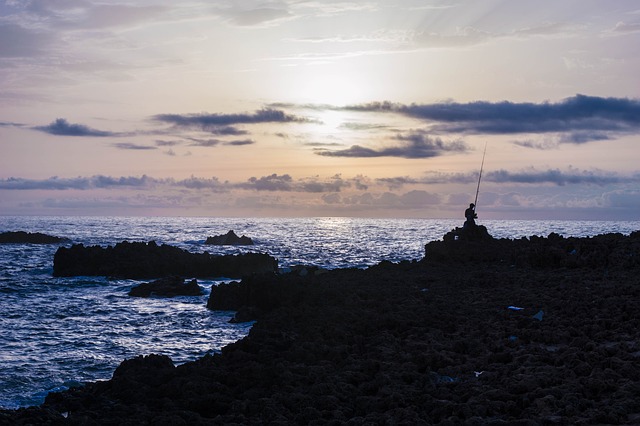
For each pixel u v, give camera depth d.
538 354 21.11
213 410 19.89
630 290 31.88
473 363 21.28
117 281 66.44
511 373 19.47
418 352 22.91
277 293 42.84
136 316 45.91
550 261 45.91
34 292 59.28
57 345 36.16
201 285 62.53
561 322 26.39
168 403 19.94
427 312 30.19
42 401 26.25
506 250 50.78
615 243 47.53
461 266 48.78
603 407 15.88
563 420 15.27
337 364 22.80
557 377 18.56
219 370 22.39
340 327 27.67
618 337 22.78
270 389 20.42
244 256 70.50
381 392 18.80
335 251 113.94
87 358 33.00
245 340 25.94
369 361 21.89
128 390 21.56
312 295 39.12
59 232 199.25
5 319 45.03
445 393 18.20
